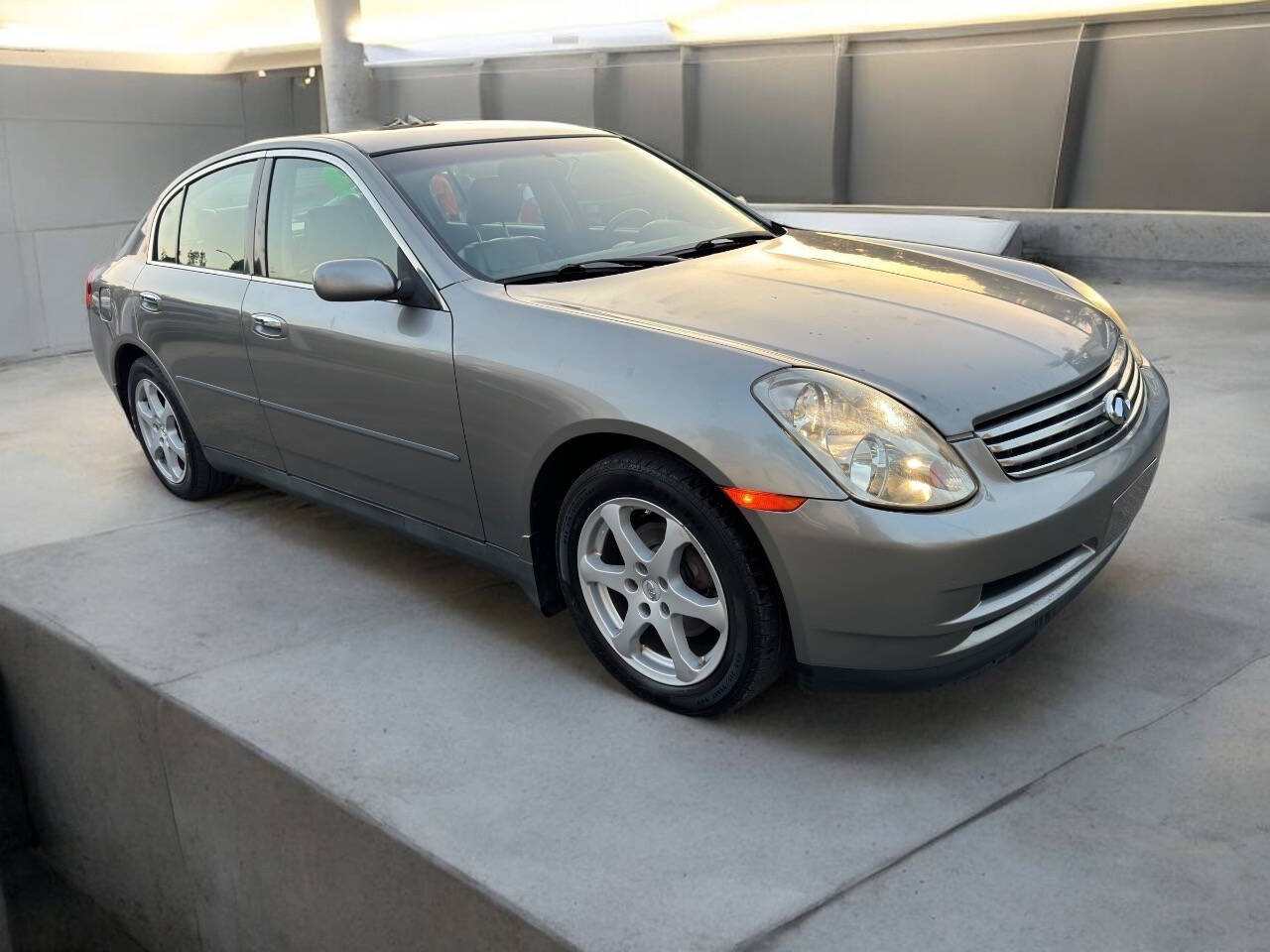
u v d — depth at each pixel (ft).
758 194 42.65
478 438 10.05
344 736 9.50
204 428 14.35
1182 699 9.10
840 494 7.87
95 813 12.63
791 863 7.54
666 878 7.48
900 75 38.17
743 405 8.25
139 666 10.99
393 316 10.80
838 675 8.37
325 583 12.76
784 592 8.21
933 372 8.46
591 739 9.20
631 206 12.21
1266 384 18.10
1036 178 35.99
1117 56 33.35
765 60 40.96
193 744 10.13
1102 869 7.25
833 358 8.55
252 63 31.96
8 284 27.63
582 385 9.05
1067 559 8.75
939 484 7.89
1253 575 11.21
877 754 8.70
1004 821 7.78
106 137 28.99
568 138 13.14
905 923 6.90
